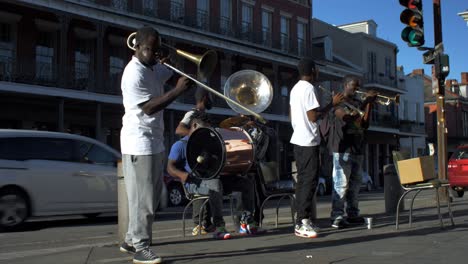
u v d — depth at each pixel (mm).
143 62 4152
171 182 15750
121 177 5262
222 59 27938
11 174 8477
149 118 4164
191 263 4164
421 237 5426
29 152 8812
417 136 42938
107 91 20859
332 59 36250
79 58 21688
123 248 4617
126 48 23203
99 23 20391
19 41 19875
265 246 5008
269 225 7016
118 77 21547
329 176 22516
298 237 5590
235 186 6051
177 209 14070
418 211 8477
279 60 29281
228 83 6883
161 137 4277
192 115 6312
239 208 6125
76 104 20938
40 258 4430
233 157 5738
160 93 4301
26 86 18016
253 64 30031
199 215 6133
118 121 22938
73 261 4250
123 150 4203
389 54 41469
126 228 5219
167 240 5562
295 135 5688
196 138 5238
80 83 20375
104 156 9789
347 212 6688
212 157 5141
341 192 6379
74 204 9195
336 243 5137
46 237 6828
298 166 5715
